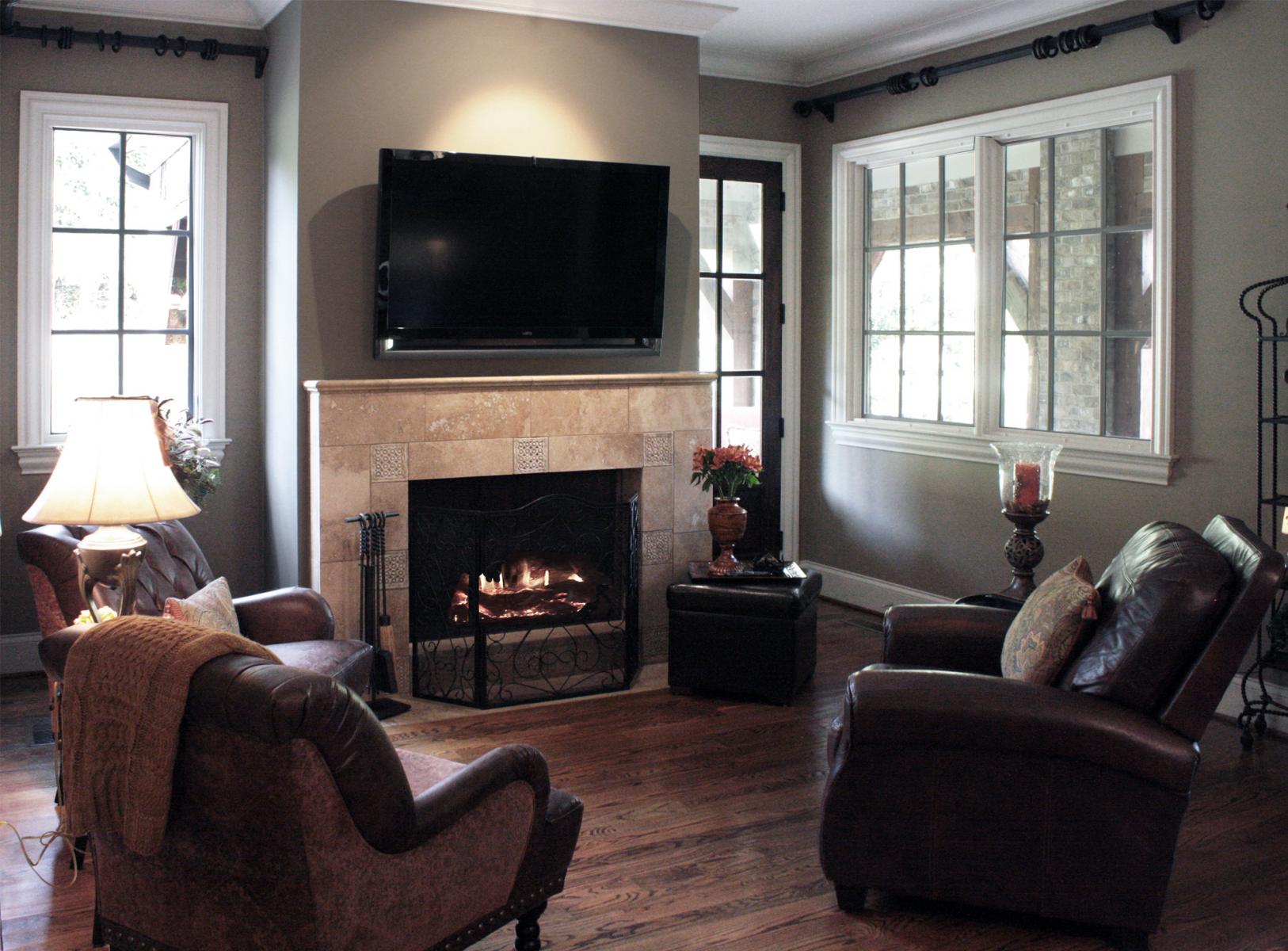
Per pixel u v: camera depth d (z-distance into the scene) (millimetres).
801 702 4492
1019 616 3107
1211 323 4289
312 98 4305
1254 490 4176
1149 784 2604
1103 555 4758
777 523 6402
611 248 4730
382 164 4266
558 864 2613
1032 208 5090
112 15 4664
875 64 5738
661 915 2844
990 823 2711
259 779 1955
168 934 2270
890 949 2695
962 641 3416
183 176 4926
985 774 2699
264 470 5039
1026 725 2623
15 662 4781
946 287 5539
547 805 2525
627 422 4809
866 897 2939
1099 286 4816
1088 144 4820
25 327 4668
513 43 4617
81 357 4840
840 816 2809
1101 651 2707
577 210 4641
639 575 4871
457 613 4570
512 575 4602
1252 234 4129
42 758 3826
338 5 4316
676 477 4934
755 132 6066
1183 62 4328
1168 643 2600
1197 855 3176
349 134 4371
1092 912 2670
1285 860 3143
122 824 2078
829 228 6113
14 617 4781
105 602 3348
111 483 2910
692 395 4938
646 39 4879
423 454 4445
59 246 4773
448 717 4301
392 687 4348
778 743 4043
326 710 1922
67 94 4629
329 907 2045
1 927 2701
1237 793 3596
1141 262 4641
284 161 4539
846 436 6105
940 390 5609
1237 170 4164
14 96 4570
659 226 4797
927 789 2742
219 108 4840
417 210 4367
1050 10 4801
